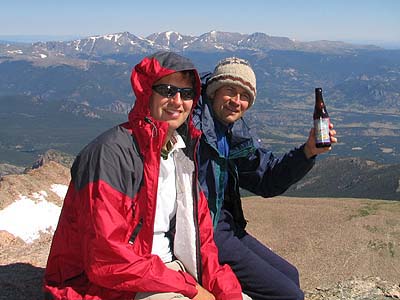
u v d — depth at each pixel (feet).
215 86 4.95
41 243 8.43
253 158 5.45
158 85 4.06
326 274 51.70
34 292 5.50
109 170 3.74
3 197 16.37
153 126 3.89
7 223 15.05
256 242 5.68
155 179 3.91
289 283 5.14
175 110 4.16
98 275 3.72
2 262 6.57
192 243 4.40
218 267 4.50
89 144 3.93
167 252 4.43
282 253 57.26
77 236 3.99
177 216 4.39
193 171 4.43
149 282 3.74
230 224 5.37
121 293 3.89
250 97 5.03
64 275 4.05
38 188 17.85
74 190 3.98
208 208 4.93
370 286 7.33
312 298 6.87
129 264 3.67
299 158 5.32
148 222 3.93
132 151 3.87
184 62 4.05
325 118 5.12
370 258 55.16
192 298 4.00
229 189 5.33
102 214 3.67
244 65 4.95
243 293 5.09
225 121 5.08
